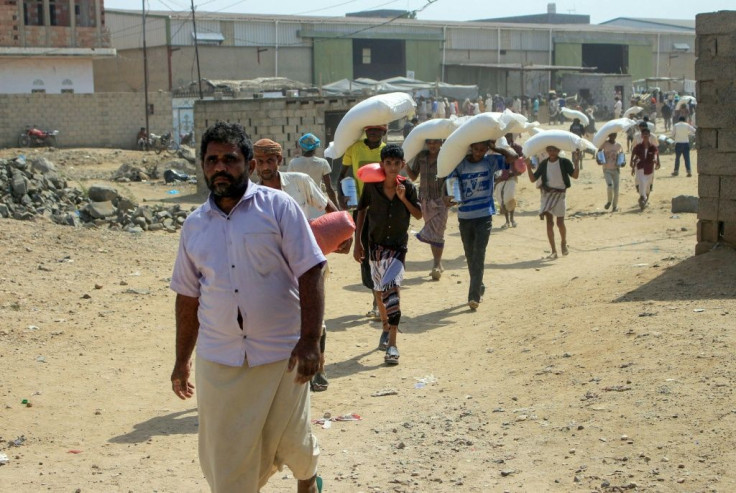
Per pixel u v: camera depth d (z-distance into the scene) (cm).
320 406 644
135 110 4172
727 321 679
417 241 1497
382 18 6272
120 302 1005
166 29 5356
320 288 374
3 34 4162
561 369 648
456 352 773
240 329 369
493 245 1446
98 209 1605
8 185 1600
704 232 940
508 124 992
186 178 2898
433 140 1091
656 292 823
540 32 6675
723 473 434
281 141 2411
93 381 727
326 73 5912
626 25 9038
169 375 747
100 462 541
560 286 971
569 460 481
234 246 366
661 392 551
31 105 3981
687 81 6712
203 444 385
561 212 1286
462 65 6272
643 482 439
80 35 4306
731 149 906
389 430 570
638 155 1731
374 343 830
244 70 5638
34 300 982
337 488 478
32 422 625
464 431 552
